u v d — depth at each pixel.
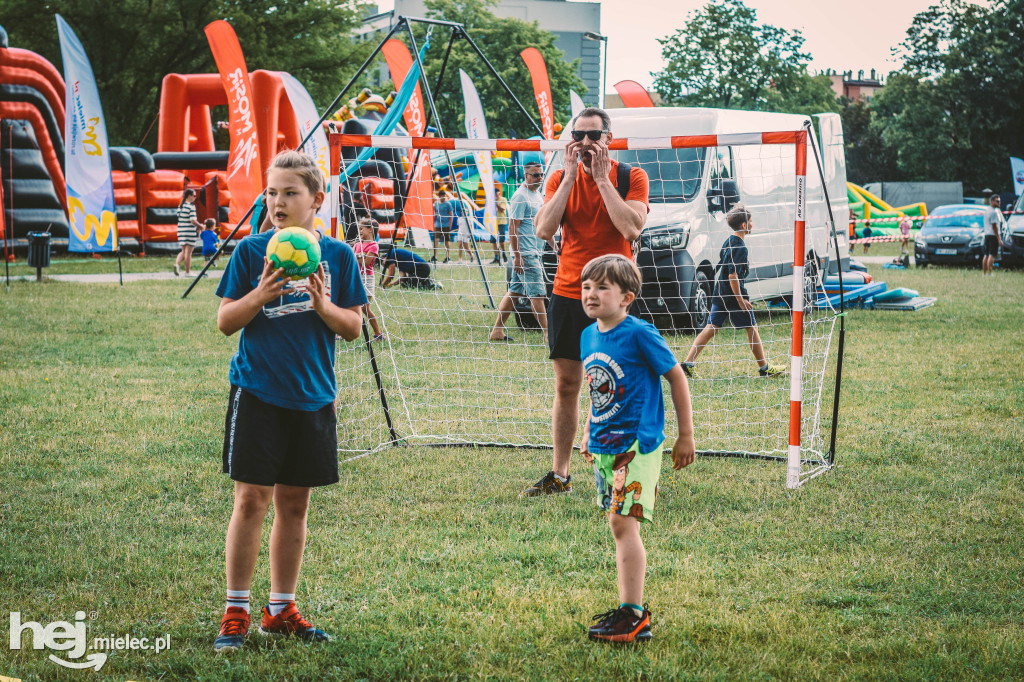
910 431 6.18
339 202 5.78
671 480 5.17
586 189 4.86
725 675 2.95
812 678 2.95
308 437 3.18
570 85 50.00
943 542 4.18
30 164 20.19
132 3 34.31
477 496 4.91
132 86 36.69
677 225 10.08
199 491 4.88
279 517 3.24
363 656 3.07
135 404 6.81
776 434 6.22
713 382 7.97
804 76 49.44
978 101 52.03
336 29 39.44
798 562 3.95
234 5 37.03
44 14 34.38
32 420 6.21
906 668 2.99
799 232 4.96
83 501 4.67
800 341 4.98
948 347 9.67
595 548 4.13
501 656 3.07
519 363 8.70
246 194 13.46
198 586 3.65
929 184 46.03
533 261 9.00
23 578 3.68
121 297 13.26
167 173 23.05
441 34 47.34
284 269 2.97
